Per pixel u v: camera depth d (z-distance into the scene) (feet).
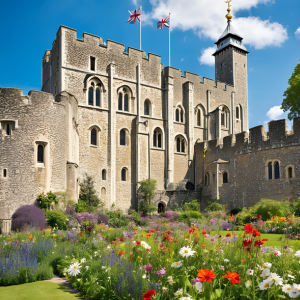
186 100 147.13
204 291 16.33
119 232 52.08
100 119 121.19
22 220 63.98
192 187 141.28
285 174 101.76
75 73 117.50
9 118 78.59
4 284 26.94
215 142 133.80
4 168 77.20
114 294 20.65
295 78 120.37
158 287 18.71
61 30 116.06
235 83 168.96
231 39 173.17
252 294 16.49
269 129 108.78
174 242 27.68
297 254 19.79
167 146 137.08
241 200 115.44
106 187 119.34
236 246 25.57
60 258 32.71
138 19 138.72
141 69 134.92
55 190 81.30
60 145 84.38
